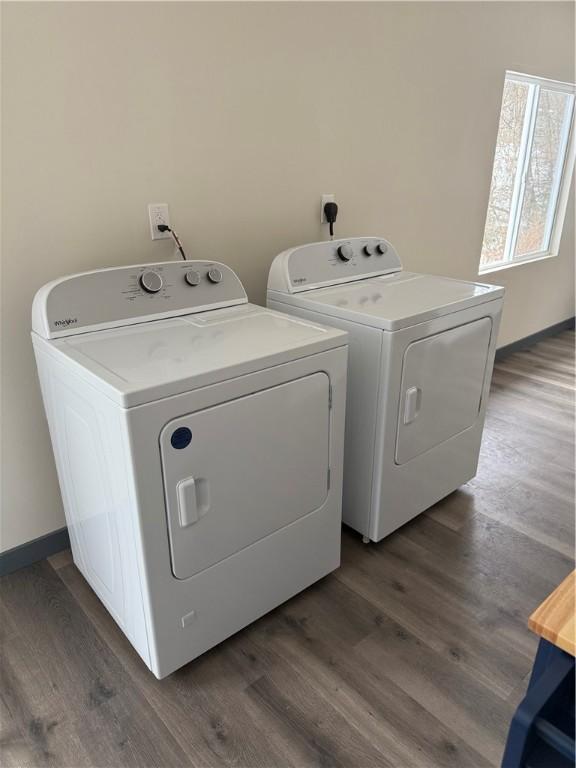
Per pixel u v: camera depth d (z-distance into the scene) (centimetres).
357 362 177
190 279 173
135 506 121
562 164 385
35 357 163
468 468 224
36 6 145
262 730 135
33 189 158
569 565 189
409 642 159
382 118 244
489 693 143
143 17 164
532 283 392
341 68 220
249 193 209
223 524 140
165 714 139
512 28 287
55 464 185
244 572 151
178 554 133
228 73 188
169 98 176
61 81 154
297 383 145
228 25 182
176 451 123
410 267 291
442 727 135
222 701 142
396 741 132
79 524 167
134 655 156
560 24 318
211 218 201
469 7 259
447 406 198
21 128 151
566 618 72
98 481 138
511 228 372
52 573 187
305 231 234
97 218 173
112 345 143
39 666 152
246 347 141
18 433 176
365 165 246
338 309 178
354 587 181
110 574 153
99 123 164
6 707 141
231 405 131
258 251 220
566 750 67
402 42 238
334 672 150
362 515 195
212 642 151
